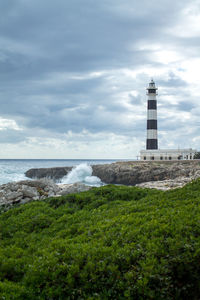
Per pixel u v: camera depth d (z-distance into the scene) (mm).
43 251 11016
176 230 9766
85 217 15016
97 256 9461
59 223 14938
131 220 11977
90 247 10234
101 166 100375
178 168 80812
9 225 15320
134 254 9062
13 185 23562
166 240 9305
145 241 9688
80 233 12711
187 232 9453
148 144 107375
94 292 8273
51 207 18203
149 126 106250
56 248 10977
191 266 8102
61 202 18719
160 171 81438
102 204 17594
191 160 93812
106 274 8641
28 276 9250
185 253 8469
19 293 8352
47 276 9078
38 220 15383
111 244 10219
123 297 7871
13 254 11297
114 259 9062
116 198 18594
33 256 10766
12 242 13180
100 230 11906
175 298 7668
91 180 94125
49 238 12812
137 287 7898
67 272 9078
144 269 8312
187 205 12266
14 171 116312
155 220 11000
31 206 18297
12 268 10047
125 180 84938
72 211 16953
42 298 8289
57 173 108000
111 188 20578
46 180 26281
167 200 14086
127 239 10148
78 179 96312
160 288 7867
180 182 35688
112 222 12406
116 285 8227
